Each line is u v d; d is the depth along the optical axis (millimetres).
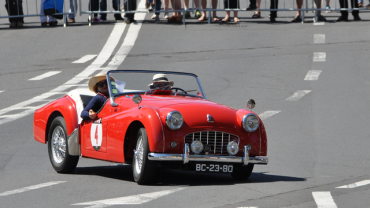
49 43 82188
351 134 40969
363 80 59844
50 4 92000
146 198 23391
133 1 92938
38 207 22109
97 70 66500
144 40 82438
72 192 24953
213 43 79375
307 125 43906
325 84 58719
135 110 26609
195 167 25969
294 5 105750
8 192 25141
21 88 59562
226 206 21891
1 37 86938
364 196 23906
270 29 88000
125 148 27422
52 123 31688
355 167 31750
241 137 26609
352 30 85688
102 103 29703
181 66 66938
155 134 25109
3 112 49688
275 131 42281
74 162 30406
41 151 37000
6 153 36188
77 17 104875
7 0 92938
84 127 29938
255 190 25141
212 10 91938
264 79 61156
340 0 94062
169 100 27750
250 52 73938
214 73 63906
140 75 30781
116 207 21844
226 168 26500
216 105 27422
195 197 23562
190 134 25656
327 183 26984
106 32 88000
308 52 73250
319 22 93188
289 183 27016
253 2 91750
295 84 58938
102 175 29938
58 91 57438
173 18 94125
